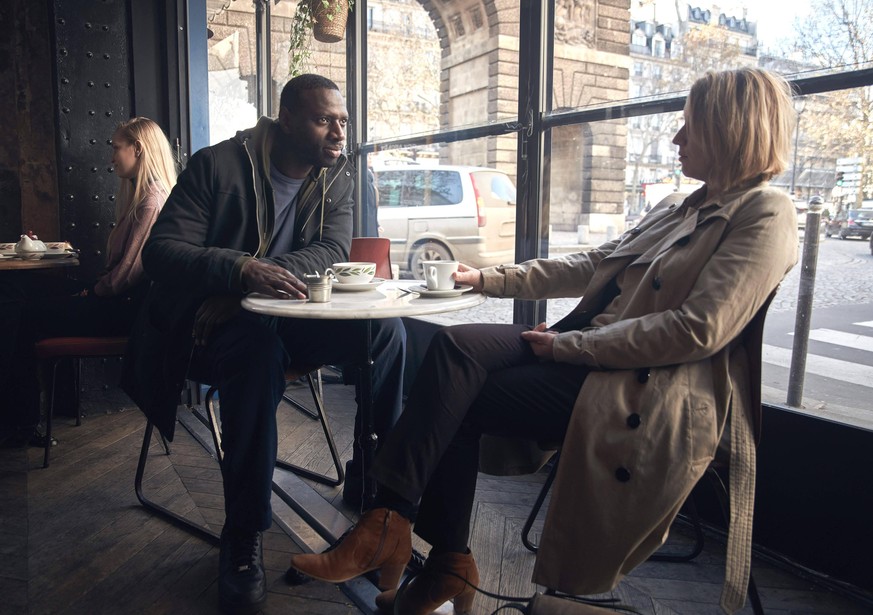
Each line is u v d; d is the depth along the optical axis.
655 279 1.45
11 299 2.90
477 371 1.47
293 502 2.36
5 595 1.79
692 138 1.47
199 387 3.60
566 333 1.47
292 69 3.87
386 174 6.34
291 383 3.97
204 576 1.90
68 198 3.36
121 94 3.45
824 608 1.73
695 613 1.70
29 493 2.46
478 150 6.46
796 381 2.08
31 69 3.71
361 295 1.77
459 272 1.84
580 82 5.38
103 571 1.92
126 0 3.41
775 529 1.98
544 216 2.73
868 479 1.76
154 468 2.72
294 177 2.23
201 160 2.09
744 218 1.35
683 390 1.33
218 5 5.32
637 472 1.29
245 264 1.83
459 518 1.52
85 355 2.61
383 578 1.53
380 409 2.21
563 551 1.34
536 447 1.69
